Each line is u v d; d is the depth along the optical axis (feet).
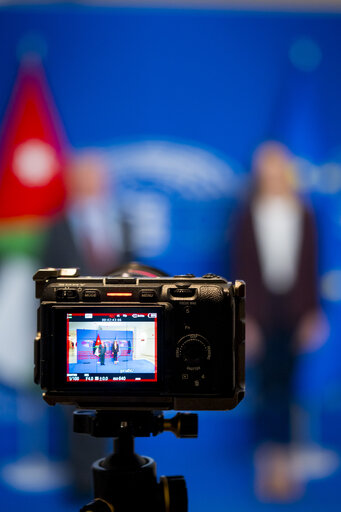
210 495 12.90
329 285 14.67
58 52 14.40
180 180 14.60
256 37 14.60
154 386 4.04
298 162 14.69
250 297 14.32
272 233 14.42
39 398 14.06
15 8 14.33
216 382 4.05
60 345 4.07
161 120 14.58
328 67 14.69
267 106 14.66
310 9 14.61
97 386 4.06
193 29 14.52
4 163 14.28
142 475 4.16
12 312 14.10
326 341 14.61
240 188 14.62
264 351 14.37
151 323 4.08
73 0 14.37
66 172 14.38
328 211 14.73
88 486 12.86
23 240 14.12
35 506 12.45
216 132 14.64
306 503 12.89
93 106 14.49
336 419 14.57
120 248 14.35
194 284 4.11
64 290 4.11
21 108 14.34
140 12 14.47
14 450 13.96
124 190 14.51
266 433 14.42
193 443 14.46
